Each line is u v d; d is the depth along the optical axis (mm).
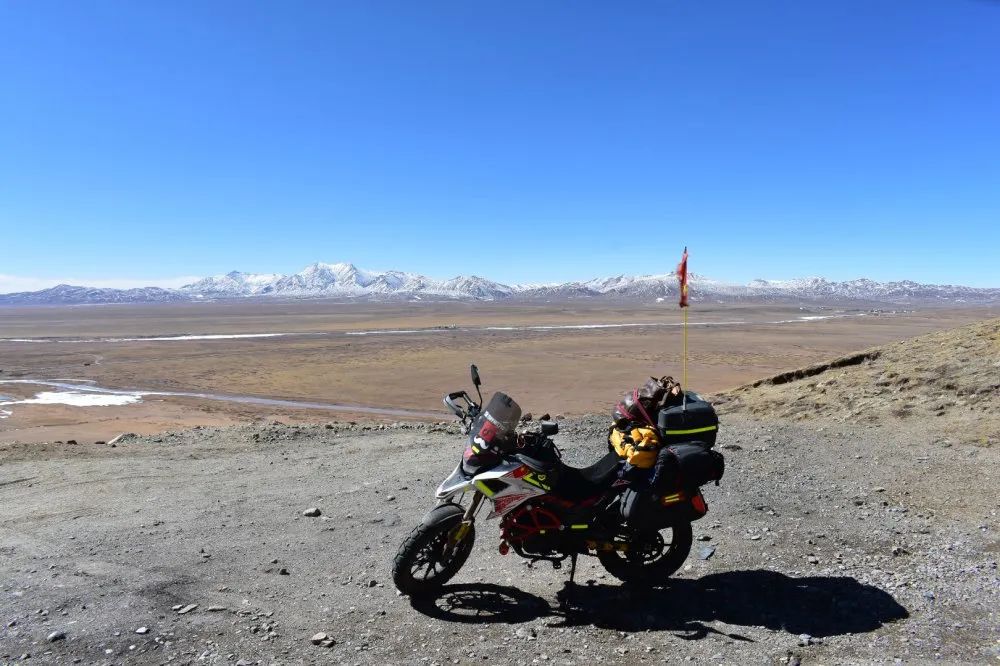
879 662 3910
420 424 13539
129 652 4133
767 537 6086
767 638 4266
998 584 4938
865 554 5668
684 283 6762
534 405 38938
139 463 9719
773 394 14109
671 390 5227
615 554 5207
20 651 4133
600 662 4000
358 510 7188
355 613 4727
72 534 6469
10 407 38406
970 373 11031
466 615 4695
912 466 8117
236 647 4207
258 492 8008
